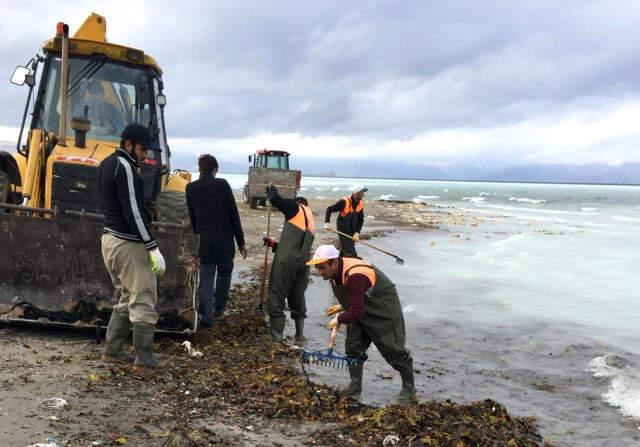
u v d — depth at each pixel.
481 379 6.32
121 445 3.69
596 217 33.97
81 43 7.23
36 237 5.97
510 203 55.09
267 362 5.96
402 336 5.26
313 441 4.14
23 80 7.15
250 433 4.19
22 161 7.21
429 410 4.68
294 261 6.90
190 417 4.34
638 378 6.26
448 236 21.97
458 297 10.79
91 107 7.32
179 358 5.68
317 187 92.19
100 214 6.13
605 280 12.80
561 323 8.94
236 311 8.17
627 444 4.66
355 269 5.09
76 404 4.24
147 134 5.04
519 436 4.52
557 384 6.23
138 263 5.09
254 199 29.06
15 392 4.30
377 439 4.23
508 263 15.09
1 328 6.11
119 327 5.27
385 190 103.06
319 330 7.96
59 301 5.97
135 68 7.49
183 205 7.28
